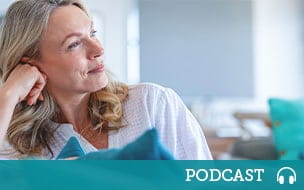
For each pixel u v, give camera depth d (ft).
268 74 17.22
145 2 16.99
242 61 17.11
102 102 2.82
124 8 16.85
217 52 17.10
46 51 2.64
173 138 2.80
